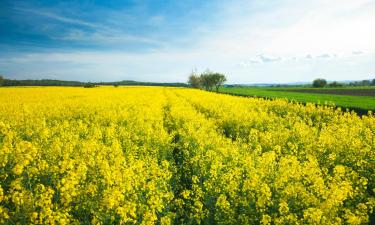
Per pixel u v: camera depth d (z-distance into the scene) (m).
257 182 7.94
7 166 9.84
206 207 8.84
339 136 15.02
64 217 6.82
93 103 30.97
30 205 7.04
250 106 31.55
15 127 17.88
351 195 8.03
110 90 65.88
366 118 20.78
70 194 7.68
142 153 13.37
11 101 36.25
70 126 18.22
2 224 6.68
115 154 11.77
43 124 16.72
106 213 7.31
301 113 26.09
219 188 8.68
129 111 25.28
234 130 20.78
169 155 14.57
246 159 10.11
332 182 9.05
